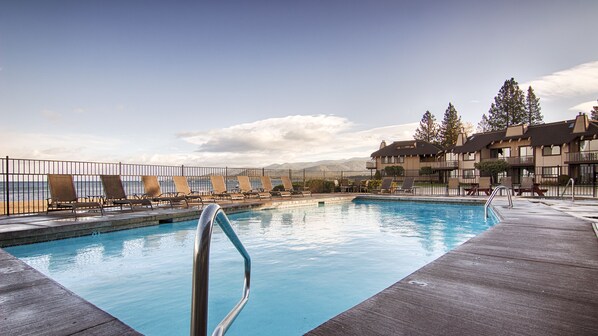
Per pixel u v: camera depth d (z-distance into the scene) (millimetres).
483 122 59656
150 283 4332
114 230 7477
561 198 13406
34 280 3092
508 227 5719
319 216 11250
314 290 4145
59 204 7852
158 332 3051
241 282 4441
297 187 20734
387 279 4574
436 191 22641
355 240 7195
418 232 8180
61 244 6434
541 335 1765
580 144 30547
